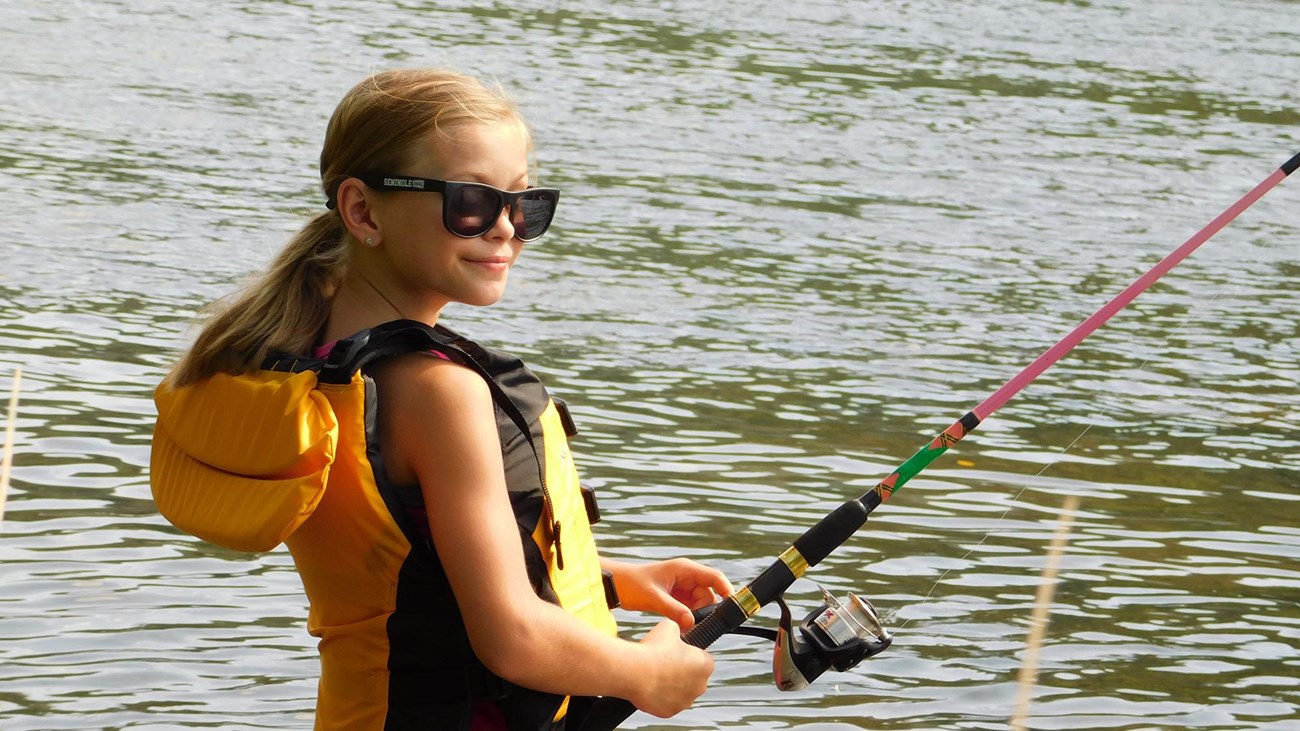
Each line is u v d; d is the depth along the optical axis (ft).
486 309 32.83
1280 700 18.10
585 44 72.90
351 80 59.62
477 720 8.78
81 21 67.26
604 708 9.47
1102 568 21.95
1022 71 75.51
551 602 8.90
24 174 41.57
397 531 8.32
